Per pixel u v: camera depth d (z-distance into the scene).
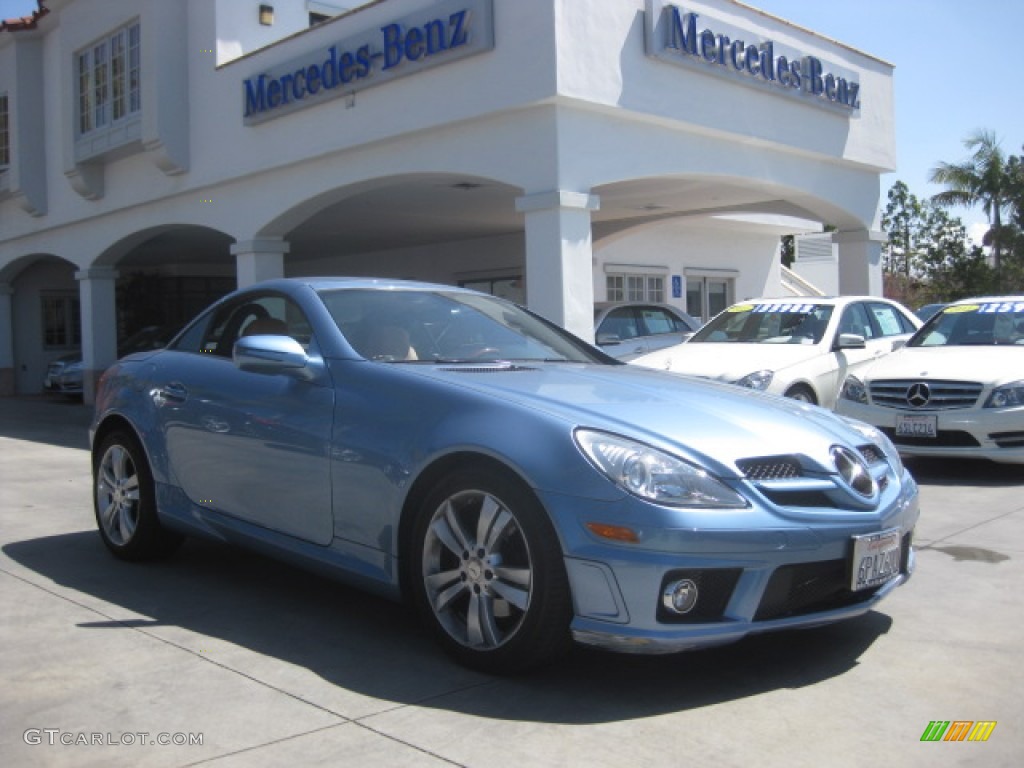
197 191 13.83
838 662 3.74
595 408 3.57
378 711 3.27
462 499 3.58
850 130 13.51
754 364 8.60
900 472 4.06
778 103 12.11
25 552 5.63
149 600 4.61
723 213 15.82
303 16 14.48
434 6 10.02
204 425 4.68
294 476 4.17
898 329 10.43
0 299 20.75
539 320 5.32
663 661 3.74
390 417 3.83
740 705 3.33
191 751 2.97
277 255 13.09
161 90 13.47
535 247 9.65
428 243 20.17
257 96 12.19
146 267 24.45
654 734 3.09
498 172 9.92
